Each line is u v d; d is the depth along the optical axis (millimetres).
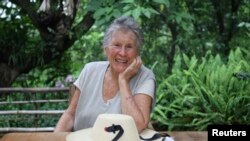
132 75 1544
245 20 4270
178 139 1508
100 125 1252
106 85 1602
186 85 2990
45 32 3520
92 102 1612
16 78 3684
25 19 3672
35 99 3211
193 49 4289
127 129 1234
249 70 3016
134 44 1518
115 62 1532
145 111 1484
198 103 2912
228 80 2971
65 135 1484
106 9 2773
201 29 4402
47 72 3920
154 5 3098
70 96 1724
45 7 3129
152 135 1379
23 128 2873
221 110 2816
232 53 3441
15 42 3604
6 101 3215
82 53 4320
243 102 2838
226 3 4316
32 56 3586
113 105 1562
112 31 1526
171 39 4590
